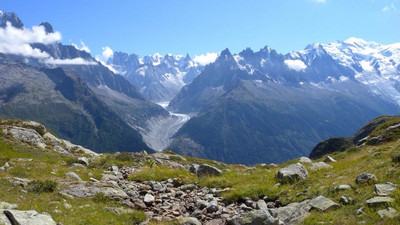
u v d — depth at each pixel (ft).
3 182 67.05
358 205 48.80
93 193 69.51
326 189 60.13
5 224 37.22
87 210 56.08
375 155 80.84
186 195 74.02
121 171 110.52
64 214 51.57
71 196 65.67
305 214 50.29
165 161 143.33
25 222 38.50
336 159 132.46
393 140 122.62
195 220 50.88
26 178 77.46
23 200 56.80
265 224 44.57
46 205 55.16
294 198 61.87
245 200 67.10
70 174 86.79
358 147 145.89
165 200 68.49
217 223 52.44
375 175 59.47
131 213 56.80
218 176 93.97
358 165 75.00
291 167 80.79
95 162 128.67
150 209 62.90
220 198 70.49
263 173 95.35
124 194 70.79
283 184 74.49
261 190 70.54
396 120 143.43
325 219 46.93
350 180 61.41
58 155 138.51
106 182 82.64
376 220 42.73
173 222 51.06
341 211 48.70
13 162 97.71
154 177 94.63
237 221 48.11
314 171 84.17
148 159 141.08
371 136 146.20
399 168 58.75
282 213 54.03
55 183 69.51
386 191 50.14
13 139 137.49
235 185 79.71
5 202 51.03
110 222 50.85
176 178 91.09
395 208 44.68
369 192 52.06
